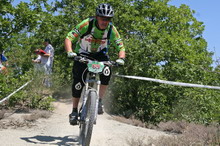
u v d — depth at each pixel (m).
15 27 7.69
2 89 7.29
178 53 9.73
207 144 5.36
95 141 5.28
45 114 7.14
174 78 9.86
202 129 6.49
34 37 9.41
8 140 4.84
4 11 7.43
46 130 5.82
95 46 4.79
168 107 9.39
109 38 4.81
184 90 9.73
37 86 8.13
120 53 4.87
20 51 8.48
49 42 10.21
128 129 6.68
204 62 10.78
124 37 10.41
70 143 5.02
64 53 10.91
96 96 4.30
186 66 9.67
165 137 5.59
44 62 9.83
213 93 10.68
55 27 10.47
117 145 5.12
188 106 9.55
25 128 5.86
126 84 9.59
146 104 9.38
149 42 9.47
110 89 9.69
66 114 7.87
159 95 9.27
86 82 4.50
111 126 6.86
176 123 8.05
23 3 7.56
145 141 5.51
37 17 7.72
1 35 7.55
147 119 9.35
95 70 4.40
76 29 4.67
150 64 9.46
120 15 10.62
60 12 10.77
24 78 7.86
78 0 10.90
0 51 7.91
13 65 8.27
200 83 10.04
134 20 10.52
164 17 12.05
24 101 8.29
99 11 4.45
